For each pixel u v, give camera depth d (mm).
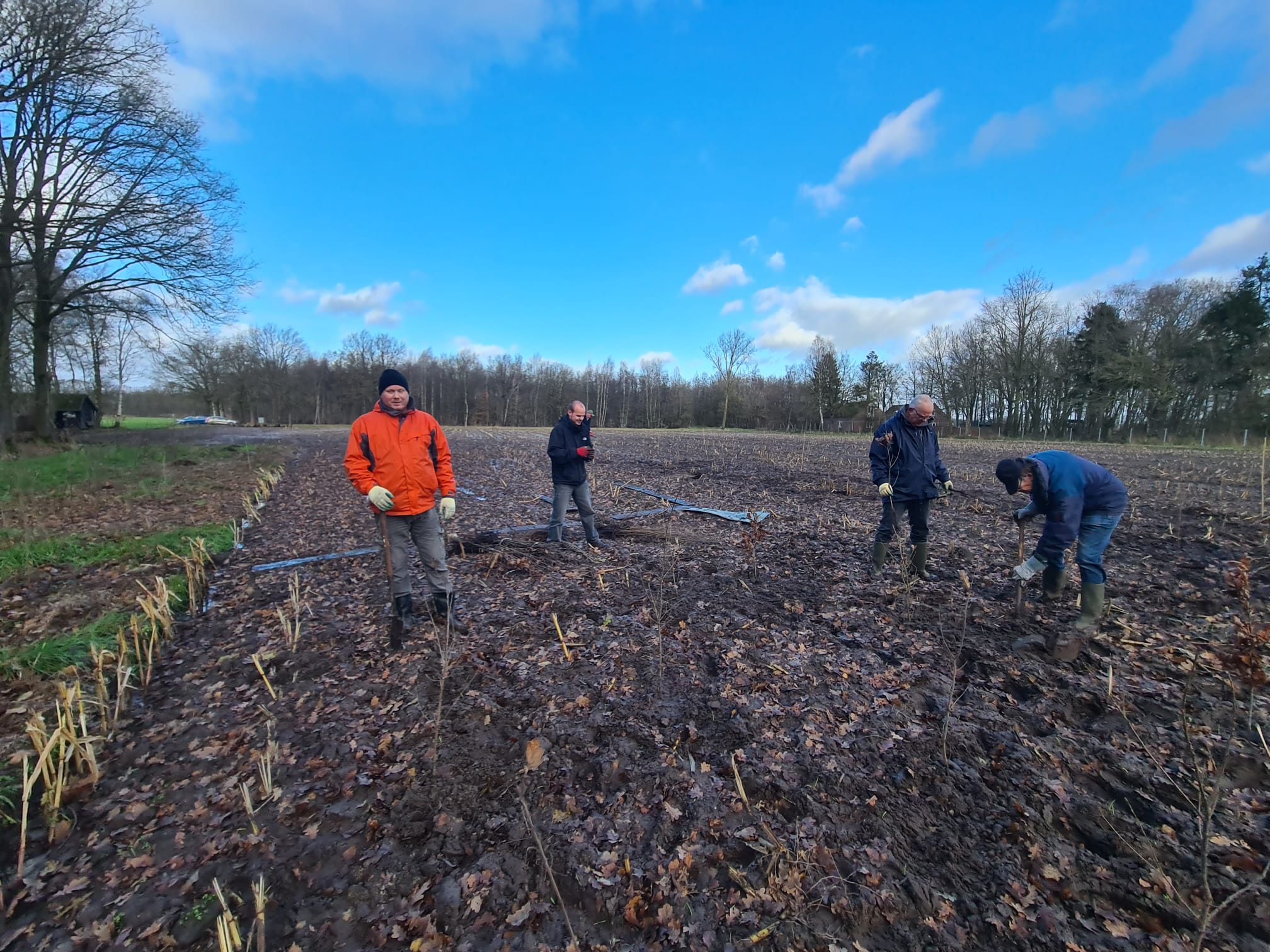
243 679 3697
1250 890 1948
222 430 38031
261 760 2781
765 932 1921
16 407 24438
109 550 6422
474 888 2113
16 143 17031
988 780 2545
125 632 4207
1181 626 3941
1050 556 4016
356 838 2359
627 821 2395
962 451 21047
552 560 5883
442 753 2834
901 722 2994
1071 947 1821
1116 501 3775
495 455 18234
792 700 3221
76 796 2645
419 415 4078
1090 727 2893
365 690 3455
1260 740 2688
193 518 8594
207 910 2064
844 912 1979
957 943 1865
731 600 4660
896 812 2393
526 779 2641
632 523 7668
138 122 17594
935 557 5742
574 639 4027
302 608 4809
